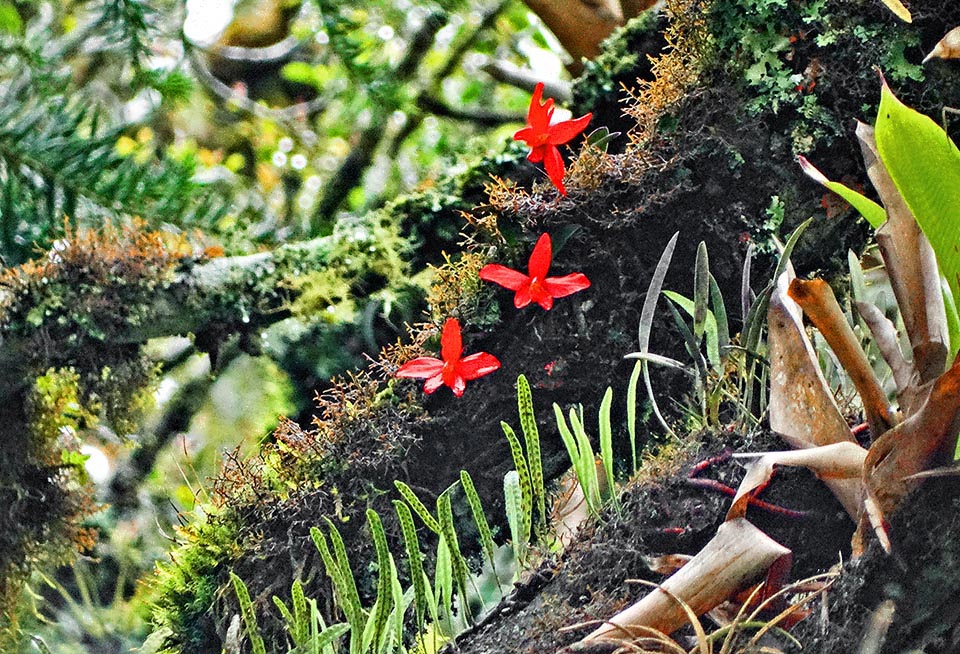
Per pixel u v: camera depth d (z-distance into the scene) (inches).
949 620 43.8
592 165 51.4
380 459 51.7
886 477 44.3
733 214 50.9
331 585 51.3
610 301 51.5
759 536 45.3
